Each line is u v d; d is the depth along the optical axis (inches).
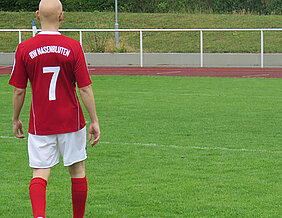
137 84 1190.9
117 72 1545.3
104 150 523.5
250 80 1280.8
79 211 293.4
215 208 342.0
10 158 494.3
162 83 1212.5
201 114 755.4
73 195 289.9
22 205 353.4
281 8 2511.1
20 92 277.1
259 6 2524.6
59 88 274.8
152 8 2475.4
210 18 2269.9
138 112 775.7
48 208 345.7
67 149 280.5
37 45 270.4
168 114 755.4
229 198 363.9
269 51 1932.8
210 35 2060.8
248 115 745.6
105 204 351.9
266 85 1166.3
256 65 1785.2
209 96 967.0
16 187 397.1
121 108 816.3
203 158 486.9
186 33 2081.7
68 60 270.8
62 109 275.9
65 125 277.1
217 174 428.8
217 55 1800.0
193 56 1807.3
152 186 394.9
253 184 398.9
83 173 291.4
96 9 2416.3
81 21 2231.8
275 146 539.2
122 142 562.6
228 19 2262.6
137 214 331.0
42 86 272.8
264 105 847.7
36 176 277.7
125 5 2444.6
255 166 455.2
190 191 381.1
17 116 286.0
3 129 644.7
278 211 335.9
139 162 473.1
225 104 858.8
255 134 604.7
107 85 1170.6
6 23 2170.3
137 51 1923.0
